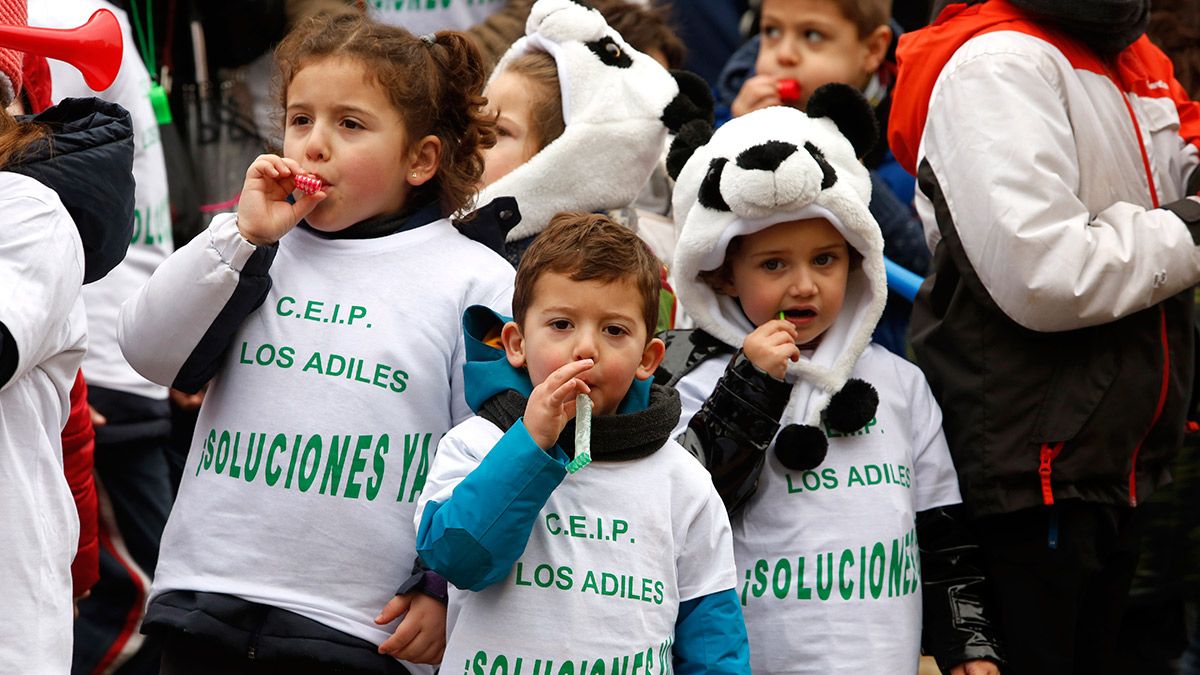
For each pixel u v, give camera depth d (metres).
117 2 20.78
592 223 11.73
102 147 11.77
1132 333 14.44
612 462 11.66
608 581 11.36
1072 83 14.66
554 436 10.92
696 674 11.77
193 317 12.03
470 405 11.94
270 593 11.94
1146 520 16.91
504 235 13.53
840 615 13.31
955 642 14.19
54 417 11.63
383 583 12.18
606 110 16.25
